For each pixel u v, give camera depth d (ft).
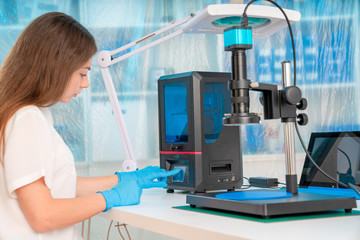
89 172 8.89
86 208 3.69
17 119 3.58
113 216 3.97
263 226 2.86
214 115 5.02
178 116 5.07
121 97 9.00
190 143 4.86
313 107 9.74
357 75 9.91
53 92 3.77
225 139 5.01
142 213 3.59
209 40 9.32
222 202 3.43
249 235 2.60
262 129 9.53
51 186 3.76
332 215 3.21
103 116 8.96
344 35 9.86
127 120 9.04
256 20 4.43
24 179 3.44
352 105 9.87
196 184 4.81
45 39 3.72
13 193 3.55
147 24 9.12
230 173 5.03
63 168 3.97
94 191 4.65
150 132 9.15
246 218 3.16
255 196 3.55
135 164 5.60
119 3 8.98
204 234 2.84
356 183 4.46
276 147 9.58
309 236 2.55
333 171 4.68
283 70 3.88
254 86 3.59
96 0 8.88
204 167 4.85
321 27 9.78
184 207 3.89
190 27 4.91
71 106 8.80
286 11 4.34
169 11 9.20
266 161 9.55
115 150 9.02
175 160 5.13
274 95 3.83
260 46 9.53
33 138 3.54
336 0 9.81
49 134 3.69
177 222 3.12
